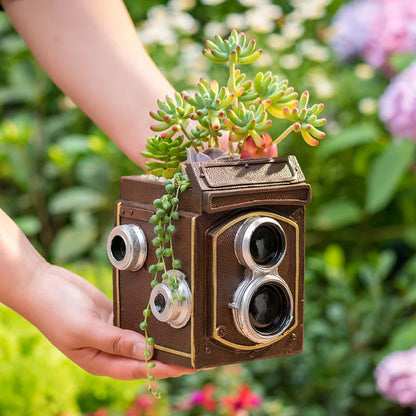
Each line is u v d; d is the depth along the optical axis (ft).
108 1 4.17
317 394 8.14
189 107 3.36
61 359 6.59
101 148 9.35
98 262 9.02
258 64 9.15
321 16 10.48
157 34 9.39
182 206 3.23
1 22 10.69
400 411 8.32
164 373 3.37
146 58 4.14
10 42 10.55
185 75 9.20
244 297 3.21
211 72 9.24
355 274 9.45
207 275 3.20
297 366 8.16
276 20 10.31
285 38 9.78
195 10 10.71
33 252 3.62
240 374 7.70
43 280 3.53
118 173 9.77
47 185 10.57
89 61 4.05
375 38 9.46
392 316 8.47
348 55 9.97
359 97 9.95
